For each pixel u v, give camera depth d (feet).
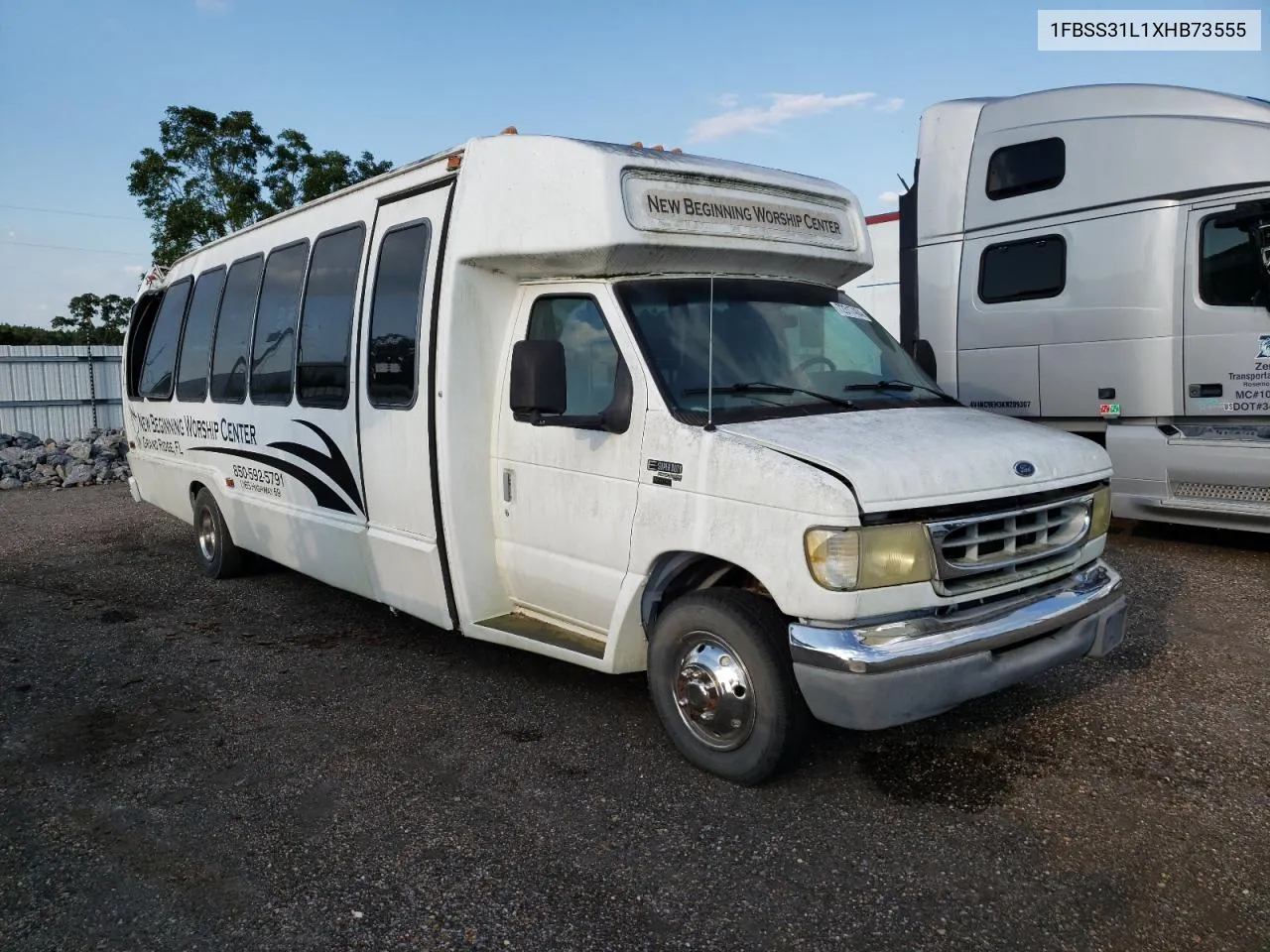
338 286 21.25
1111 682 18.13
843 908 11.36
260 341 24.63
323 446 21.76
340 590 27.09
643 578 15.08
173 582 28.66
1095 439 31.19
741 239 16.88
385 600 20.51
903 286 35.76
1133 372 29.07
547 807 13.94
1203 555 27.91
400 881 12.19
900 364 17.90
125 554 33.06
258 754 16.14
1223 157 27.07
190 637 22.98
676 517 14.40
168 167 78.07
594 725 16.85
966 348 33.50
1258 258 26.45
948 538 13.17
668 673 14.94
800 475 12.89
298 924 11.36
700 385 15.14
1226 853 12.34
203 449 27.94
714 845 12.80
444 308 17.43
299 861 12.73
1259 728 16.03
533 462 16.99
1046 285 31.09
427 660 20.66
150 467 32.53
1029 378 31.78
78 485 52.24
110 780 15.28
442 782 14.85
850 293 53.06
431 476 18.01
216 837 13.42
